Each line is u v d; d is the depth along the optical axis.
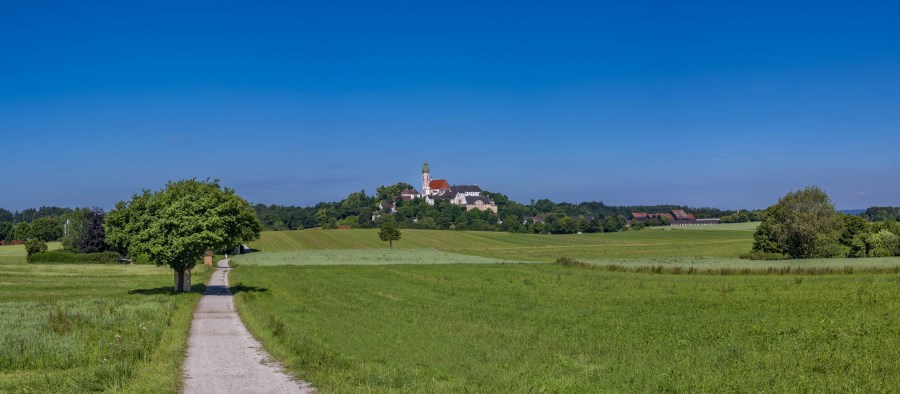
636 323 30.36
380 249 143.00
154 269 80.56
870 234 96.31
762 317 31.11
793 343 23.75
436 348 23.52
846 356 20.89
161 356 20.86
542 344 24.48
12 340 21.89
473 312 35.75
